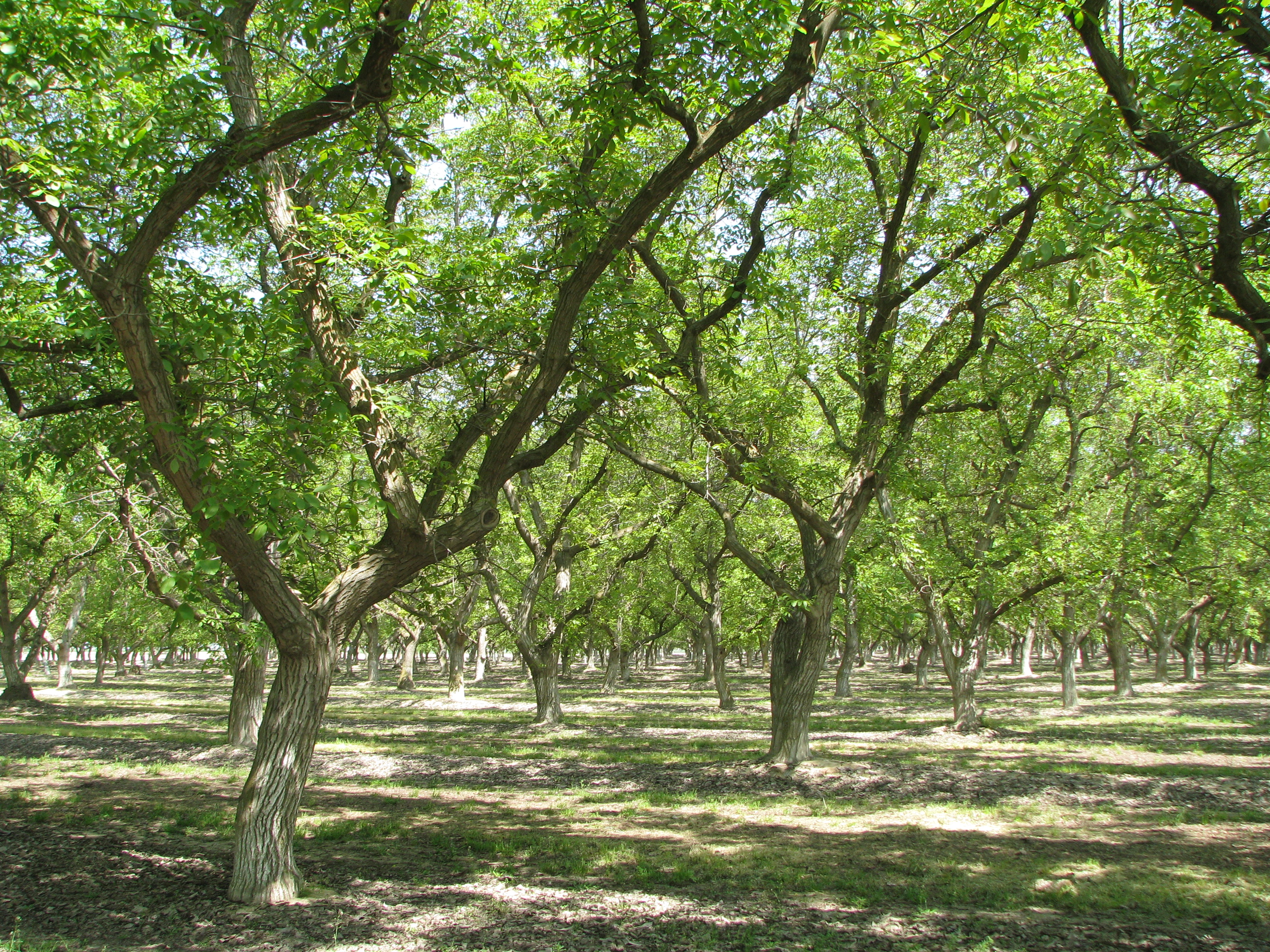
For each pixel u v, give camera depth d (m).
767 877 9.70
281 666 8.39
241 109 8.22
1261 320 6.48
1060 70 11.08
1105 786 15.23
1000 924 7.89
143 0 7.03
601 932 7.64
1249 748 20.38
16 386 10.08
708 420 15.64
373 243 7.80
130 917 7.70
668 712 33.28
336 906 8.12
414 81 7.53
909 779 15.95
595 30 8.30
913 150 13.36
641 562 33.72
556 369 8.79
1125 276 8.77
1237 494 23.59
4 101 7.56
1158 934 7.53
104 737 22.39
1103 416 25.77
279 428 7.75
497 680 61.38
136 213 8.38
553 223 12.09
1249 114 6.20
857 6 8.63
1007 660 85.62
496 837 11.73
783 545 25.42
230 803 13.88
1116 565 21.80
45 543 30.55
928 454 20.58
